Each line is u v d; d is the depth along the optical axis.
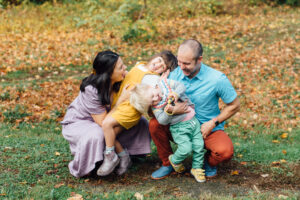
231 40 11.07
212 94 3.45
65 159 4.08
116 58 3.40
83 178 3.65
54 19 12.77
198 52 3.25
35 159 3.97
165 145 3.64
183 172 3.85
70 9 13.70
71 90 7.27
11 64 8.85
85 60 9.48
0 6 11.50
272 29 11.78
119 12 12.22
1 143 4.41
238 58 9.37
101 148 3.44
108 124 3.38
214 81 3.41
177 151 3.43
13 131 5.12
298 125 5.72
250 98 6.83
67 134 3.63
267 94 7.02
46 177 3.57
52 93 7.03
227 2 14.41
